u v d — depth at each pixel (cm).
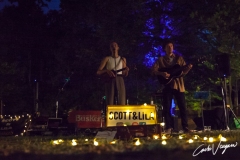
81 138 863
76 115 1138
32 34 2203
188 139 746
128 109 860
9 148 654
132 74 1639
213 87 1750
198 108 1920
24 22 2195
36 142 775
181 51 1595
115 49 940
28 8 2212
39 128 1155
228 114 1203
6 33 2092
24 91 2162
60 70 1981
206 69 1625
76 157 550
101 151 597
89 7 1695
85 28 1881
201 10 1254
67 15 1934
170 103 930
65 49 1950
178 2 1442
